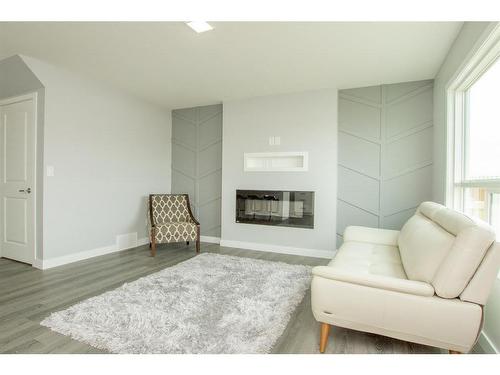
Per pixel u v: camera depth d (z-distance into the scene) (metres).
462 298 1.35
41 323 1.88
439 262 1.46
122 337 1.71
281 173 3.97
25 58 2.82
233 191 4.27
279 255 3.80
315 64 2.95
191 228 3.88
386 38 2.38
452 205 2.54
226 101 4.31
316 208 3.78
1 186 3.45
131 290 2.45
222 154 4.37
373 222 3.58
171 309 2.09
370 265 2.09
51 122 3.10
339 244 3.74
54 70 3.10
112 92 3.83
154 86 3.74
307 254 3.82
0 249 3.49
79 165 3.42
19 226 3.30
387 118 3.51
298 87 3.69
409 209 3.43
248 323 1.90
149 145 4.49
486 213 2.04
